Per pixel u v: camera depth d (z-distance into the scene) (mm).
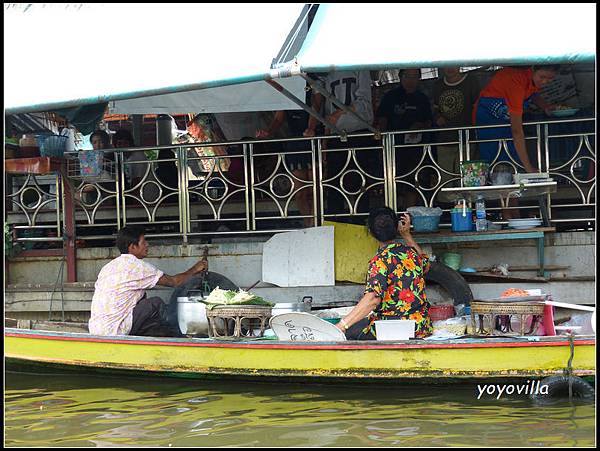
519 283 13242
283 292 13844
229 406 10102
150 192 15945
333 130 13359
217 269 14273
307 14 10109
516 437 8430
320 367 10734
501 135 13727
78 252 14977
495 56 8633
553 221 13406
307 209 14953
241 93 13492
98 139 15688
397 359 10477
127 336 11570
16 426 9359
